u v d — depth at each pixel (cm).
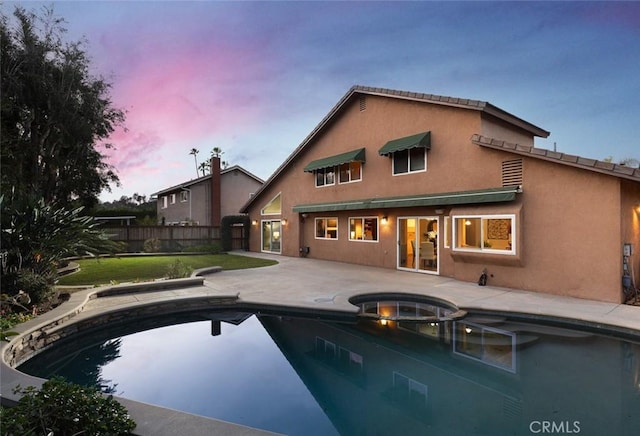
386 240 1523
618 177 870
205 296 931
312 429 418
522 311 810
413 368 592
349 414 443
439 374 566
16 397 352
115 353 670
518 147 1036
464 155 1202
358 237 1669
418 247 1395
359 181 1625
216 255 2181
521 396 487
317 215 1922
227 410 463
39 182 1644
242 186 3369
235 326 834
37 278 789
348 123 1686
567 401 471
